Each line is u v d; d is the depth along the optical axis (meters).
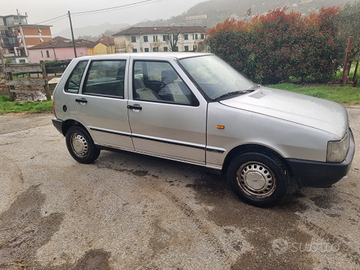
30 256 2.67
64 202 3.61
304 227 2.86
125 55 3.95
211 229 2.91
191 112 3.34
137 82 3.78
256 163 3.11
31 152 5.61
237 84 3.83
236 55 11.75
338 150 2.76
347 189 3.55
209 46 12.46
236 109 3.12
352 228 2.81
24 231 3.05
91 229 3.02
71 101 4.48
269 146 2.95
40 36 76.75
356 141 5.05
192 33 64.69
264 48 11.19
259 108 3.14
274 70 11.51
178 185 3.91
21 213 3.41
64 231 3.02
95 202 3.57
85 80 4.33
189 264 2.46
